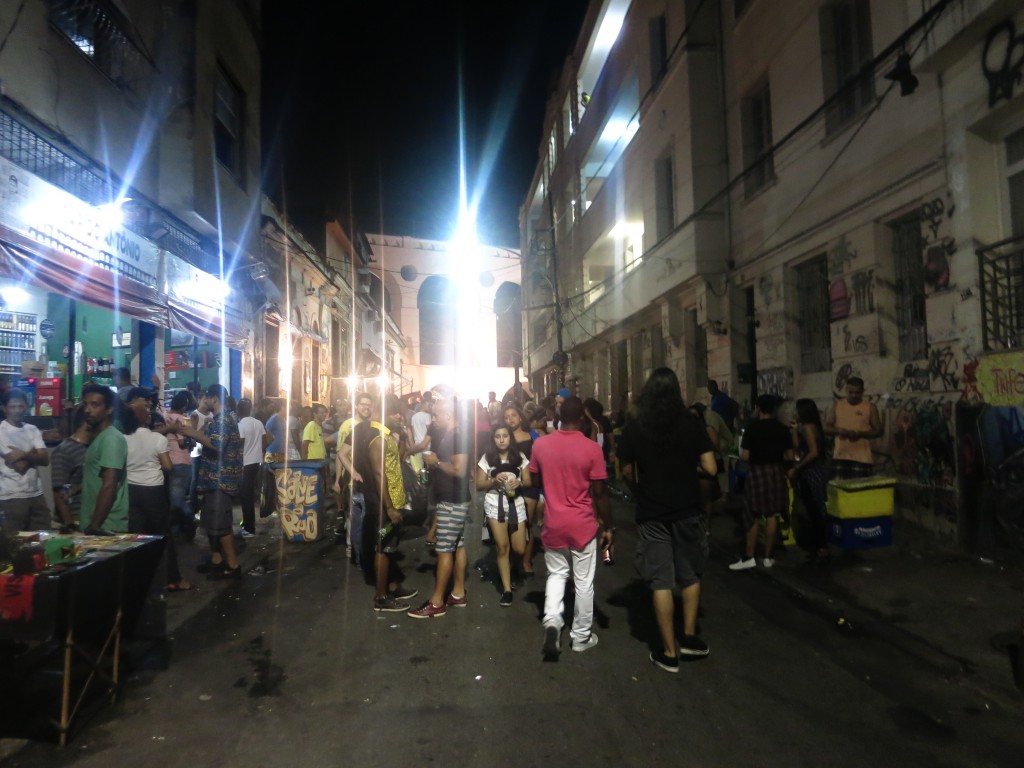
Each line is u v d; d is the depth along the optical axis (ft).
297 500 28.45
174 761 10.95
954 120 23.36
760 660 15.16
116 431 16.40
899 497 27.02
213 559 23.12
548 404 44.29
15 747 11.39
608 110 67.15
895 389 27.68
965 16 21.45
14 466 19.20
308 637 16.81
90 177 26.71
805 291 36.73
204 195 35.06
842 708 12.74
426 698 13.25
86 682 12.43
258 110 46.09
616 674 14.43
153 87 32.27
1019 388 20.57
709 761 10.84
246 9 43.45
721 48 45.29
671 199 53.93
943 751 11.14
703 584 21.35
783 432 22.40
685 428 15.14
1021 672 13.24
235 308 42.19
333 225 77.51
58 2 24.27
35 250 21.33
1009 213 22.44
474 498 41.11
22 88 22.33
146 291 29.17
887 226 28.66
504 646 16.19
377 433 19.72
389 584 20.63
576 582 15.90
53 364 27.76
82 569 12.05
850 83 25.64
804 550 24.59
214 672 14.58
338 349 81.00
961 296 23.30
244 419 30.27
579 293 83.92
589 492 16.02
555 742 11.48
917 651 15.16
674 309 51.75
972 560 21.83
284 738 11.68
